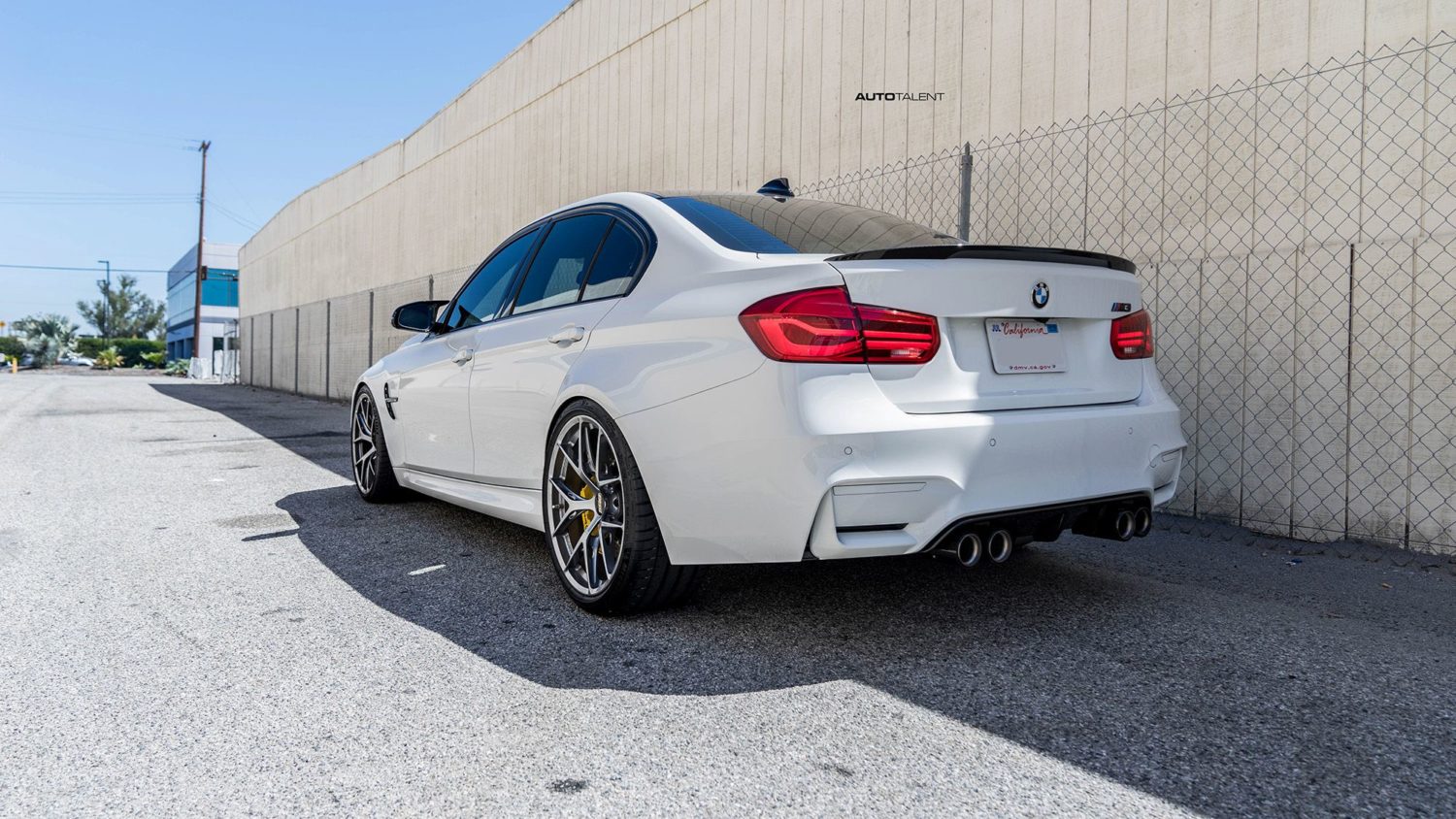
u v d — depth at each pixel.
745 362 2.18
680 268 2.56
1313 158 3.83
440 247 13.09
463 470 3.57
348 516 4.30
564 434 2.77
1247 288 4.06
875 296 2.16
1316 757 1.76
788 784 1.64
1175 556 3.52
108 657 2.32
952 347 2.25
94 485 5.35
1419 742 1.83
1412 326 3.56
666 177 8.10
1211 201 4.19
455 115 12.56
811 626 2.55
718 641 2.43
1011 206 5.09
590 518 2.72
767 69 6.89
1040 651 2.36
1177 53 4.31
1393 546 3.62
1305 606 2.82
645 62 8.40
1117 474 2.43
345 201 16.94
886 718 1.94
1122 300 2.60
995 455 2.19
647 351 2.46
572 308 2.94
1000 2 5.14
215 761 1.73
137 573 3.20
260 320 22.33
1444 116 3.46
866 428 2.07
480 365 3.37
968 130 5.32
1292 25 3.90
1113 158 4.57
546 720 1.93
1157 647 2.39
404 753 1.77
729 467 2.21
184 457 6.86
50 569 3.27
